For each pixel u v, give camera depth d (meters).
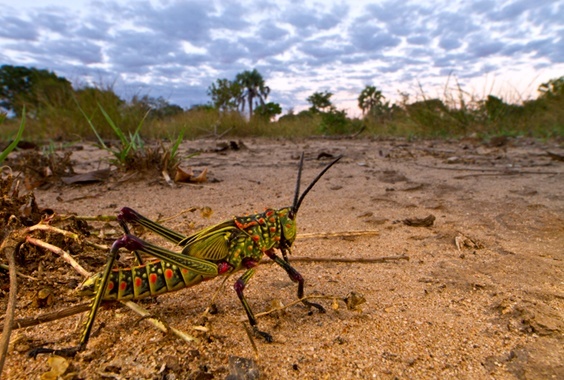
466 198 0.21
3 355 0.07
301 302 0.11
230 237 0.09
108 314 0.10
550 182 0.25
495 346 0.09
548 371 0.08
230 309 0.10
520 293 0.11
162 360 0.08
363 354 0.08
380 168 0.31
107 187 0.23
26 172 0.24
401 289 0.11
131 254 0.13
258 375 0.08
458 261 0.13
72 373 0.07
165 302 0.11
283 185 0.25
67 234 0.11
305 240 0.16
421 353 0.08
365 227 0.17
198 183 0.25
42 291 0.10
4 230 0.11
